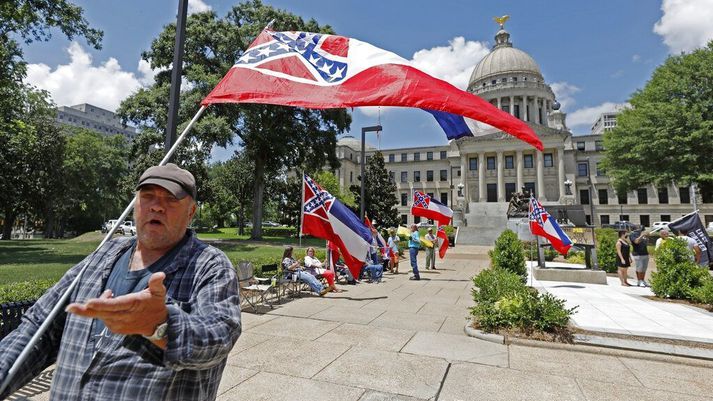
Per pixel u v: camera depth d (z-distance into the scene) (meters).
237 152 41.00
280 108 27.67
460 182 68.88
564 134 59.38
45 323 1.47
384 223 34.25
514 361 4.62
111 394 1.30
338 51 3.52
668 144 28.78
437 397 3.65
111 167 50.97
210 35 25.11
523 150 61.53
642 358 4.77
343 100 3.24
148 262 1.60
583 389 3.86
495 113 3.07
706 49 30.48
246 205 49.16
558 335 5.39
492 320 5.72
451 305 8.02
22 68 16.45
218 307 1.40
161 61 25.52
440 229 16.05
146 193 1.59
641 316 6.82
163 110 23.42
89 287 1.55
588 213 63.19
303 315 6.99
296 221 42.91
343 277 11.73
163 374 1.33
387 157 78.44
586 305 7.89
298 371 4.25
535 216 11.21
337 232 8.67
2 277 9.26
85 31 15.64
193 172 25.25
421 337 5.58
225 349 1.28
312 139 30.31
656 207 59.69
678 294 8.58
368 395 3.67
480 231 36.75
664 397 3.71
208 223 56.09
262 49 3.61
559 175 59.38
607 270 15.00
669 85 30.30
